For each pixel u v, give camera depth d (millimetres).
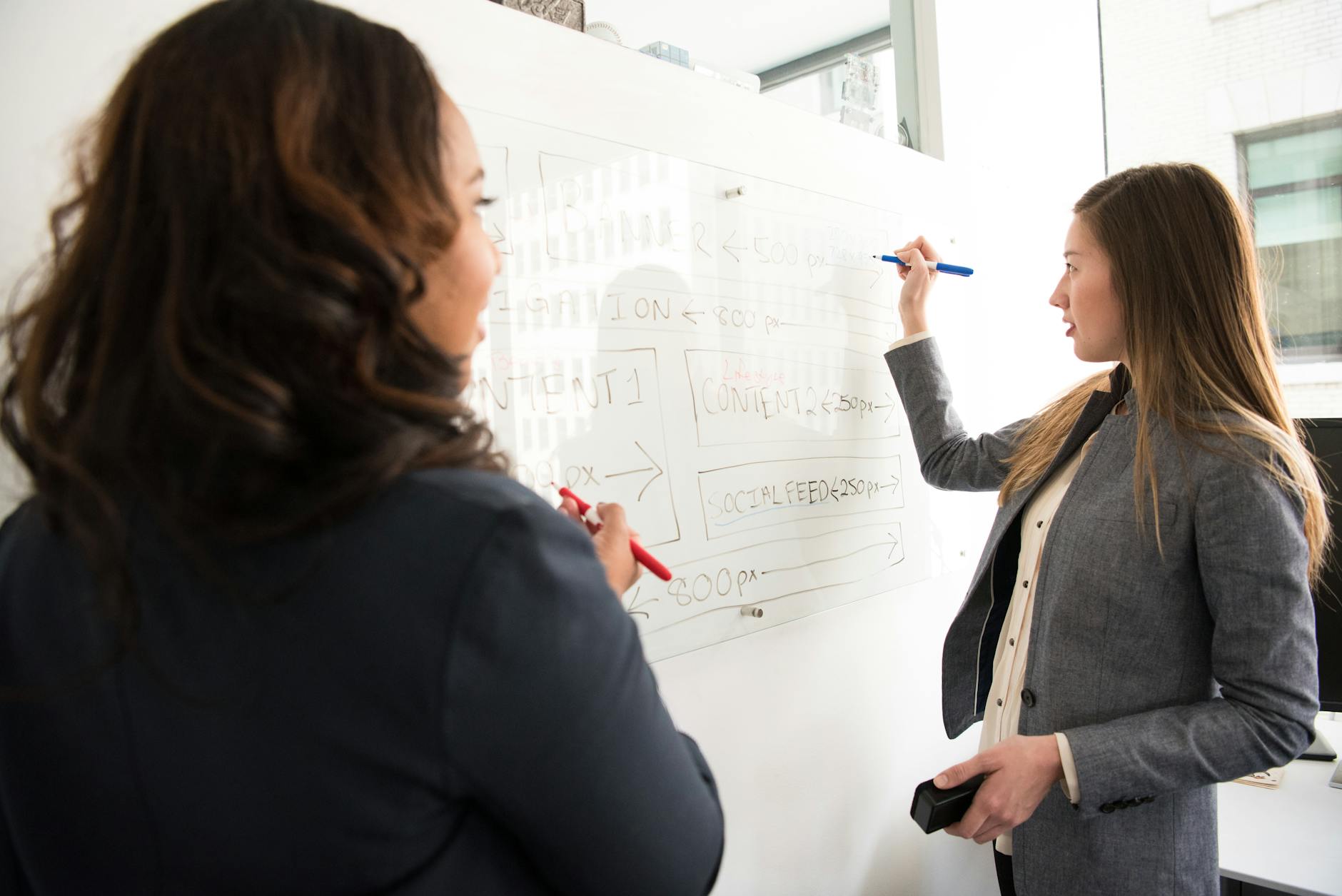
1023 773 935
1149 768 915
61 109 654
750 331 1223
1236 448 934
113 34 680
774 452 1264
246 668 366
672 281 1105
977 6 1901
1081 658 1021
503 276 912
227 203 351
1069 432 1179
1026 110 2092
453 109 465
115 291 358
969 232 1747
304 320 337
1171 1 2418
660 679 1103
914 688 1599
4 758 410
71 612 388
